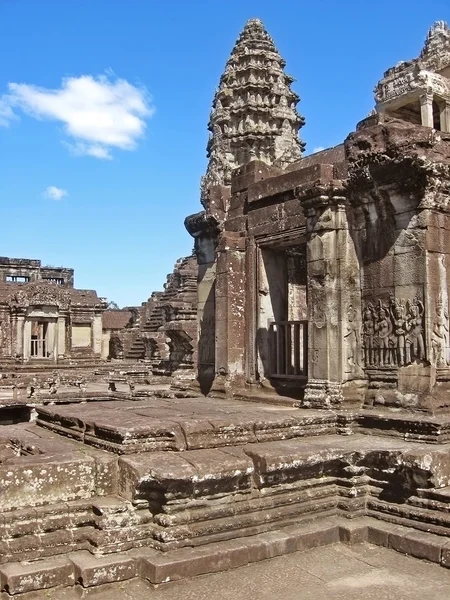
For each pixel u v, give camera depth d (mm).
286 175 12008
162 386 29484
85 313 47281
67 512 7008
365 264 10344
